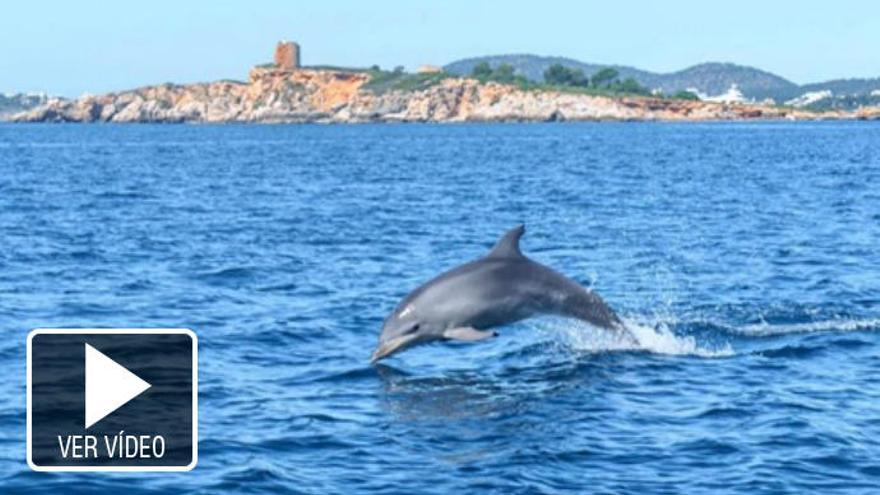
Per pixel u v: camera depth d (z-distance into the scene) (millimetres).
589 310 22203
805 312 26031
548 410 17953
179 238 41969
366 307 27031
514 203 60125
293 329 24156
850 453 15648
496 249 21922
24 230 44438
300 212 54062
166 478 14516
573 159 117188
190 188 72375
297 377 20031
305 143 178750
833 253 37375
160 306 26875
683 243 40844
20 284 29969
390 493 14078
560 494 14039
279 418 17281
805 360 21391
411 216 52031
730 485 14414
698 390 19156
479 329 20969
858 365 20984
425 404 18344
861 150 136000
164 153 137875
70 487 14164
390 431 16750
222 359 21219
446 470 14938
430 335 20672
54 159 119688
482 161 113688
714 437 16406
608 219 50812
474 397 18812
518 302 21219
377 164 108188
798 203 58906
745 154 126750
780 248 38906
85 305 26859
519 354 21828
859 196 63281
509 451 15750
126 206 57375
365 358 21562
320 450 15766
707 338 23344
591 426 17031
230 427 16734
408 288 30141
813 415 17453
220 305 27156
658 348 22406
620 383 19719
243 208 56406
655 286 30797
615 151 138250
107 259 35438
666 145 158750
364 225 47531
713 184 75562
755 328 24344
